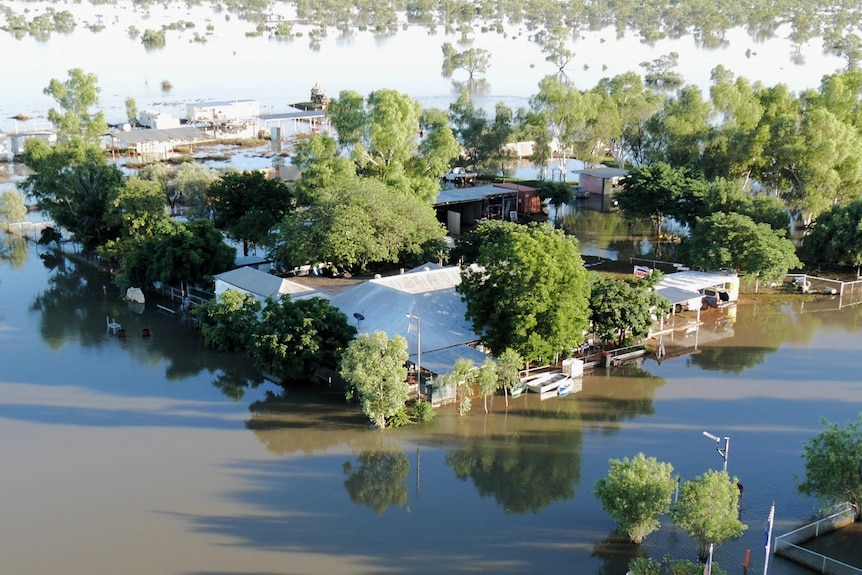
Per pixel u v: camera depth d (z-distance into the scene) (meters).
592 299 70.94
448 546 46.00
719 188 101.38
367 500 50.75
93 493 50.75
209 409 62.84
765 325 82.56
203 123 191.25
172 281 86.75
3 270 100.62
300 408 63.25
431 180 113.38
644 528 45.12
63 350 74.44
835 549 45.94
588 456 56.50
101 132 142.38
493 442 58.47
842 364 72.56
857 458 45.81
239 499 50.47
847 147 108.62
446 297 71.44
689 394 66.31
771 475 53.78
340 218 85.50
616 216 129.25
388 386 58.31
